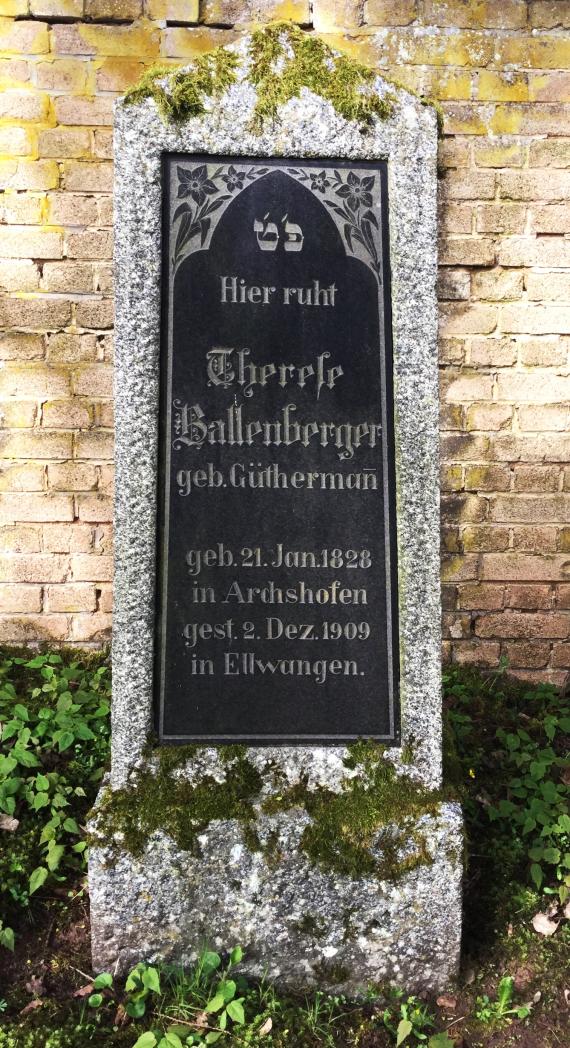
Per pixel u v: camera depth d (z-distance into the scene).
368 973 2.19
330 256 2.21
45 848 2.48
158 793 2.19
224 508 2.23
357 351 2.23
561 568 3.55
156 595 2.23
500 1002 2.15
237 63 2.16
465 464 3.47
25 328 3.29
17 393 3.33
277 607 2.26
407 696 2.26
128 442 2.18
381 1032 2.08
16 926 2.34
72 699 3.06
